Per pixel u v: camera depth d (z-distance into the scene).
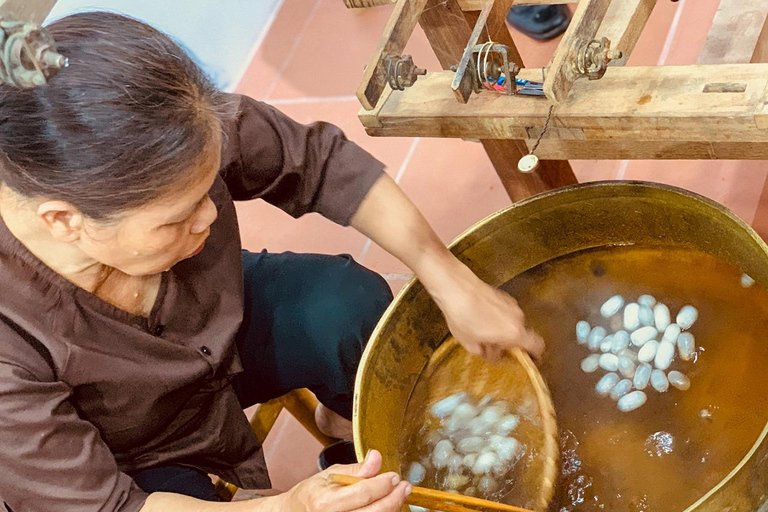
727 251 1.04
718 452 0.95
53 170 0.71
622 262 1.16
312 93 2.20
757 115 0.88
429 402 1.13
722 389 1.00
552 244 1.18
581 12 0.94
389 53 1.03
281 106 2.21
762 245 0.91
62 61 0.67
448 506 0.83
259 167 1.09
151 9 2.64
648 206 1.08
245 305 1.23
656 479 0.96
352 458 1.49
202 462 1.17
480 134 1.10
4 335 0.89
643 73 0.98
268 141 1.09
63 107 0.69
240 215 2.04
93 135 0.69
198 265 1.05
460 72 0.99
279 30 2.41
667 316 1.09
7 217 0.85
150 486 1.11
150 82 0.70
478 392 1.11
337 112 2.12
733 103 0.90
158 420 1.07
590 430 1.04
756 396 0.97
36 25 0.66
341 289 1.20
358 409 0.99
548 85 0.93
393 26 1.03
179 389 1.05
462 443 1.06
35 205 0.75
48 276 0.89
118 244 0.79
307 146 1.11
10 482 0.89
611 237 1.16
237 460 1.21
